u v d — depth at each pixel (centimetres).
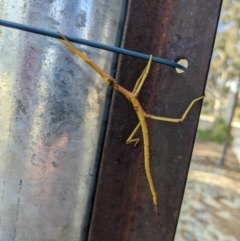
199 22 20
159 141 22
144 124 21
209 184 101
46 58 21
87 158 22
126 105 22
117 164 22
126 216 23
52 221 22
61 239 23
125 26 21
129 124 22
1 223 21
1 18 20
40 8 20
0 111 20
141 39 21
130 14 21
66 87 21
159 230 22
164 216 22
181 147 21
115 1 21
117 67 22
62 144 22
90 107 22
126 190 23
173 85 21
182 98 21
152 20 21
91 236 22
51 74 21
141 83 21
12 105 21
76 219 23
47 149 21
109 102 22
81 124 22
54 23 20
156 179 22
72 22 21
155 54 22
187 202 91
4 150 21
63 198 22
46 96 21
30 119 21
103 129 22
